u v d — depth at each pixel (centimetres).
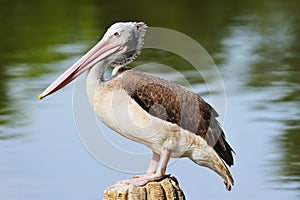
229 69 2170
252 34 2667
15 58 2294
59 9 3117
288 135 1566
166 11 3102
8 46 2458
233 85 1984
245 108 1758
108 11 3061
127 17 2922
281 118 1677
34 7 3191
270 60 2292
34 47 2428
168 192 852
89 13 3008
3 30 2720
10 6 3225
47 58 2270
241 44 2512
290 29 2745
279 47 2464
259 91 1922
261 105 1781
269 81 2036
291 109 1747
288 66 2208
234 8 3219
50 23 2825
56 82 995
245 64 2238
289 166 1404
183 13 3073
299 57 2317
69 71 996
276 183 1338
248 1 3394
